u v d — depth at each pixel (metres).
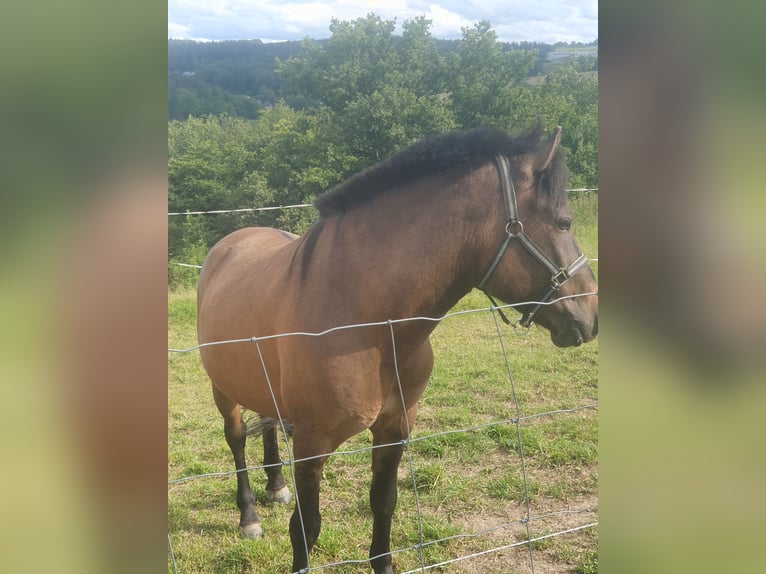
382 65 24.59
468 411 5.07
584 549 3.23
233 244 3.49
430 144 2.34
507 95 25.47
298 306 2.37
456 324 7.70
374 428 2.63
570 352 6.54
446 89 26.30
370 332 2.28
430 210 2.31
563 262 2.32
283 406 2.63
